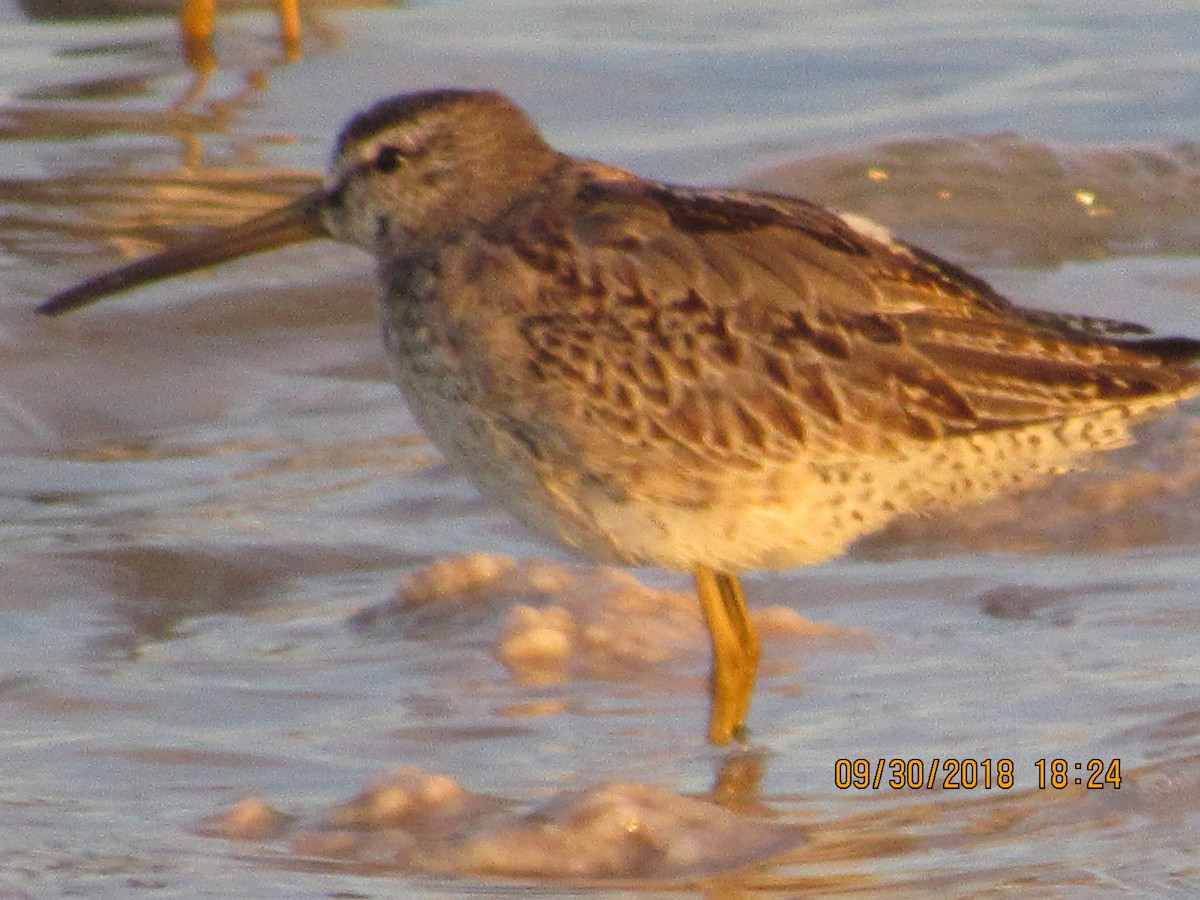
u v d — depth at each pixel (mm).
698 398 11188
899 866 9484
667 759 10883
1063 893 9117
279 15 26906
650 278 11289
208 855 9602
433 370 11469
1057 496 14594
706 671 12180
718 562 11406
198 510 14602
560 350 11164
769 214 11547
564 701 11695
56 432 16062
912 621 12773
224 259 12875
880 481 11328
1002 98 24109
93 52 25484
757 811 10195
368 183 12062
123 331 17438
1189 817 9914
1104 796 10164
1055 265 20094
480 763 10820
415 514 14719
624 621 12633
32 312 17438
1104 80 24703
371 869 9492
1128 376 11297
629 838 9703
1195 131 22938
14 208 19953
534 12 27391
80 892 9164
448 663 12188
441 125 11898
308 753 10914
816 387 11172
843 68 25188
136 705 11492
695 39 26219
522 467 11398
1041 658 12031
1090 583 13273
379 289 12148
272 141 22344
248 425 16391
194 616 12984
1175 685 11492
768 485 11258
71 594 13109
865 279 11328
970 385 11188
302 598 13297
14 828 9867
